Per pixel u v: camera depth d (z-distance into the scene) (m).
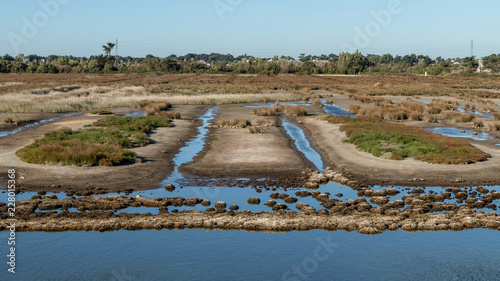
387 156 28.00
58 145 27.81
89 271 14.16
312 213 18.61
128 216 18.12
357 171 25.36
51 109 52.56
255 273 14.13
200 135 37.31
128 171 24.84
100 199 19.91
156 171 25.11
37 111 51.88
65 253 15.34
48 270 14.11
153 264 14.62
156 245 16.02
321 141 34.53
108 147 28.31
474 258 15.12
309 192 21.44
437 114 52.28
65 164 25.67
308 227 17.44
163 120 43.16
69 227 17.16
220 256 15.23
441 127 42.22
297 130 40.72
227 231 17.25
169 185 22.11
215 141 34.28
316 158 29.08
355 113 53.94
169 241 16.33
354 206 19.36
